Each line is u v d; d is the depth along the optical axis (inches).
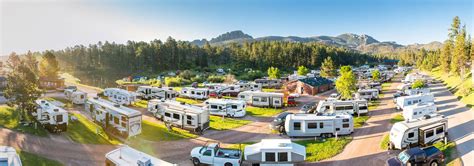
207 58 6461.6
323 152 1034.7
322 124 1222.9
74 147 1040.8
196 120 1322.6
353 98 2000.5
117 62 5861.2
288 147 899.4
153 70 5674.2
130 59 5836.6
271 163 892.0
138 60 5812.0
